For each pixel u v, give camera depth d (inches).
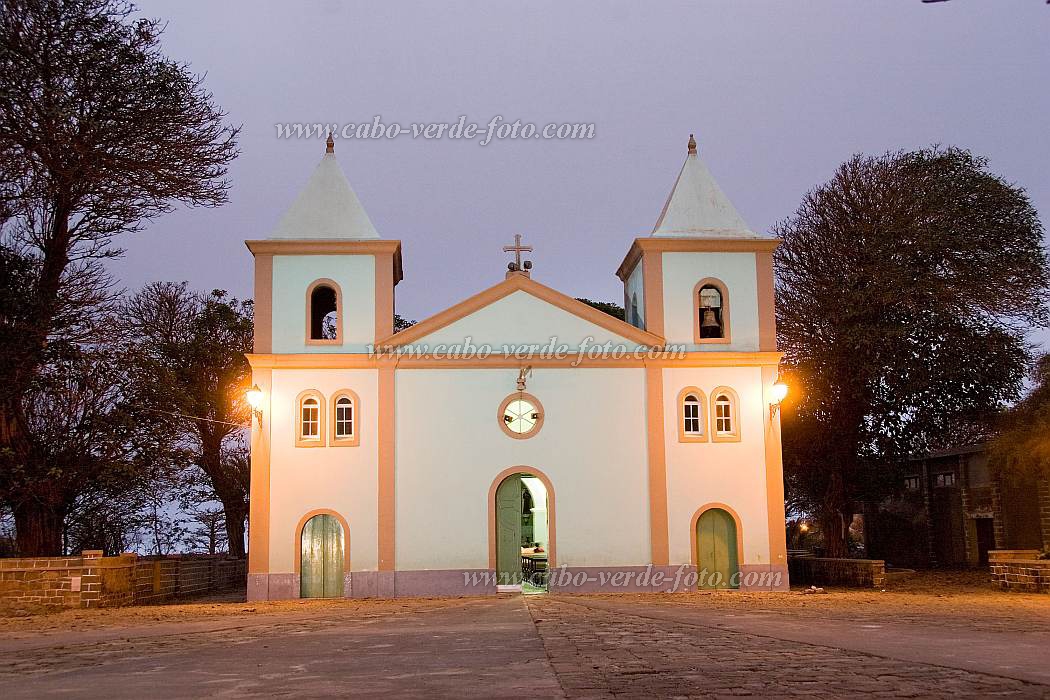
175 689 336.5
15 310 986.7
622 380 1016.9
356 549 973.2
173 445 1164.5
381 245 1024.9
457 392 1003.9
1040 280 1294.3
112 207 1056.2
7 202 1002.7
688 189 1085.1
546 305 1023.6
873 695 305.7
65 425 1053.8
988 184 1321.4
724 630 534.9
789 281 1366.9
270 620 685.3
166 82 1059.3
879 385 1293.1
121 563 914.7
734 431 1014.4
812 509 1694.1
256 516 972.6
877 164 1354.6
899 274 1259.8
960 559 1409.9
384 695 310.2
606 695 307.1
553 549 986.7
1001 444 1189.1
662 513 993.5
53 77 1001.5
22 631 633.0
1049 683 326.6
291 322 1014.4
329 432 989.2
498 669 370.6
